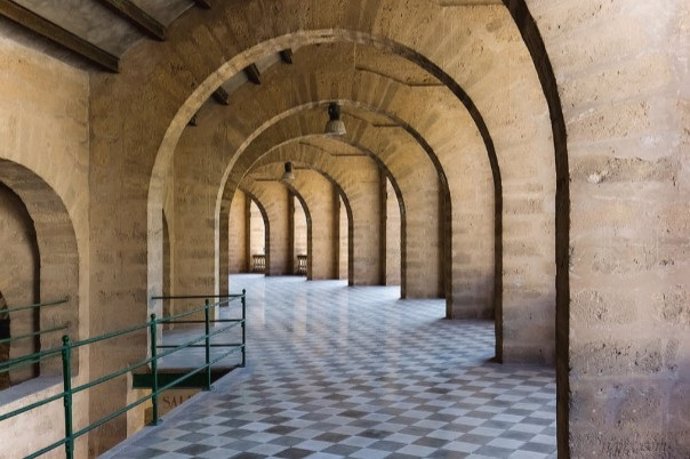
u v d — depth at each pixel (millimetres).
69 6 6641
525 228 8516
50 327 7969
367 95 12555
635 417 3893
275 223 27797
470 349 9914
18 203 8086
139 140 8227
